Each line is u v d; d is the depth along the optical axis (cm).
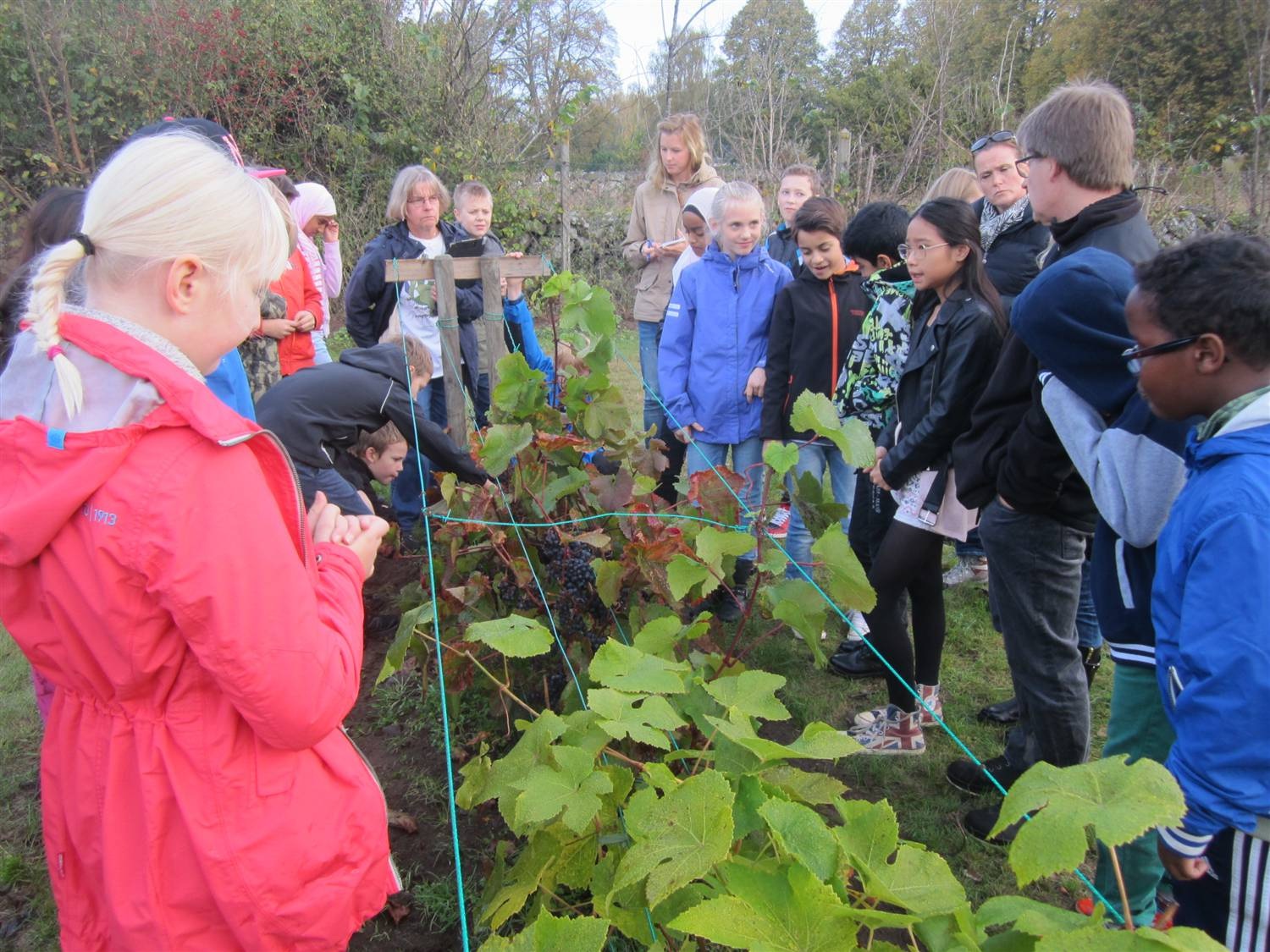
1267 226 707
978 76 970
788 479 344
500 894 149
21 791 273
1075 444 185
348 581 136
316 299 490
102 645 111
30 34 914
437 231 471
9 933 225
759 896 108
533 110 1101
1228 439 139
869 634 282
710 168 486
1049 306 184
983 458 230
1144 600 178
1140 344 152
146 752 114
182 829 115
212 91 965
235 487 111
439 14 1090
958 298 252
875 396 325
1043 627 222
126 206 112
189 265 114
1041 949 91
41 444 110
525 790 137
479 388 471
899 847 118
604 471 309
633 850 119
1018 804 105
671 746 151
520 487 269
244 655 108
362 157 1006
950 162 841
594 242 1083
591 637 253
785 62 986
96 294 117
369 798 132
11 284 205
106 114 971
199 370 124
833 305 342
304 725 115
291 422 283
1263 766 131
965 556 417
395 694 317
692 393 381
